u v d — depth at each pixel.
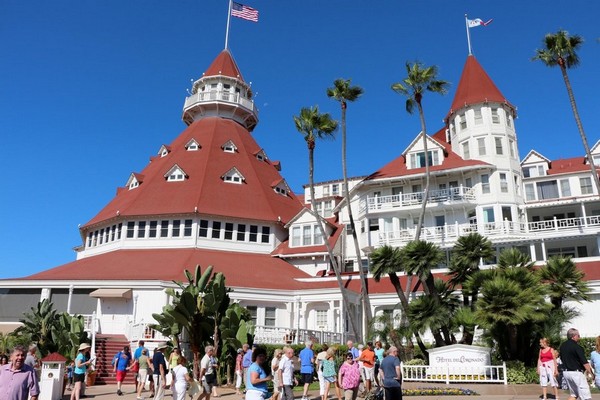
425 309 25.47
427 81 37.56
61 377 19.17
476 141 46.12
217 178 49.62
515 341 23.19
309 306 38.97
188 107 59.47
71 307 37.62
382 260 28.25
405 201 44.94
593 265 35.66
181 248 44.22
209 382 16.20
